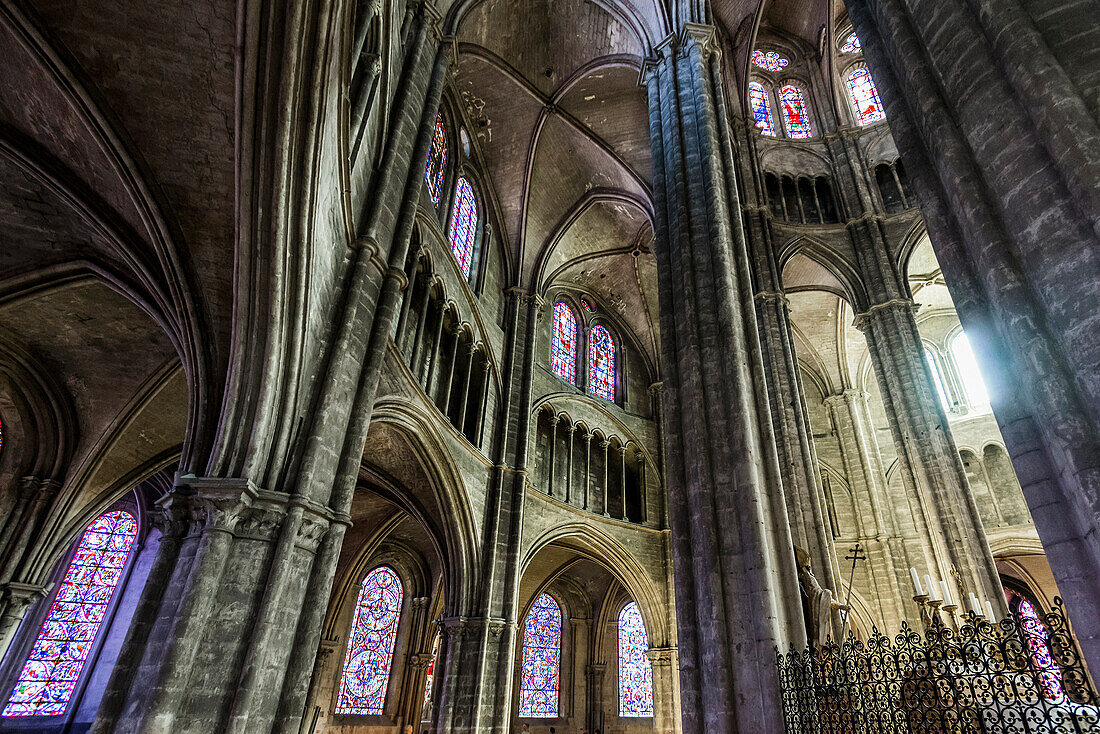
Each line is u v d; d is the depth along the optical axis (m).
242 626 7.34
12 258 10.82
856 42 24.73
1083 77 4.73
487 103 21.64
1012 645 4.69
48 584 14.27
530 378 21.62
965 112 5.54
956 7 5.84
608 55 20.86
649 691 25.61
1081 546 4.20
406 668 22.73
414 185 12.86
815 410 25.69
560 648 26.22
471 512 17.12
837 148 21.81
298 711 7.68
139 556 19.73
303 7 6.74
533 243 24.16
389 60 11.75
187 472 8.10
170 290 9.16
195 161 8.00
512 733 23.14
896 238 18.95
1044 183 4.70
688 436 10.55
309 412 9.02
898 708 5.70
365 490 18.45
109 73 7.27
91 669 17.91
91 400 14.45
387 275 11.46
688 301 11.88
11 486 13.88
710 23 17.05
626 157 23.08
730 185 13.84
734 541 9.32
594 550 22.77
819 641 8.77
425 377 15.98
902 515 22.61
